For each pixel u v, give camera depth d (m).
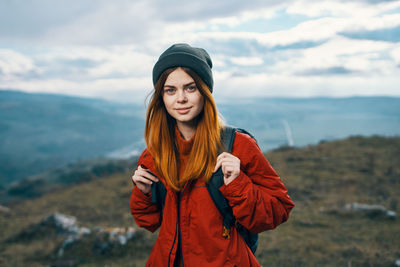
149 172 1.41
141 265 6.91
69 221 10.95
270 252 7.21
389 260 6.40
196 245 1.29
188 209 1.31
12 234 11.55
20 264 7.90
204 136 1.29
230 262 1.28
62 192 21.80
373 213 9.83
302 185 14.52
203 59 1.31
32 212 16.56
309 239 8.12
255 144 1.36
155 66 1.32
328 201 11.81
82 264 7.30
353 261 6.49
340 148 22.75
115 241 7.90
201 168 1.26
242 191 1.22
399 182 14.23
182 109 1.29
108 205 15.39
